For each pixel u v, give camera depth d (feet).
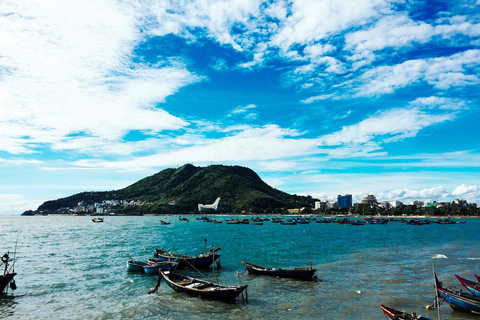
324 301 112.78
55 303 114.01
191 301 114.42
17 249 258.98
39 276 155.74
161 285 136.56
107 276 154.81
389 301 112.06
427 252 231.91
